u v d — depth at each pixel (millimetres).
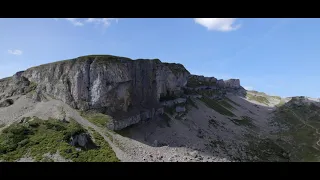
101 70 126125
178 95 171125
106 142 101875
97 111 121062
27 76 141000
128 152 99562
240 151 129625
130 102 132500
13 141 92188
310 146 149125
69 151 90000
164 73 160250
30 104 120625
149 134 120500
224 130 154625
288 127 183875
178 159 103062
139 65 144750
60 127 102938
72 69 128875
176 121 141625
